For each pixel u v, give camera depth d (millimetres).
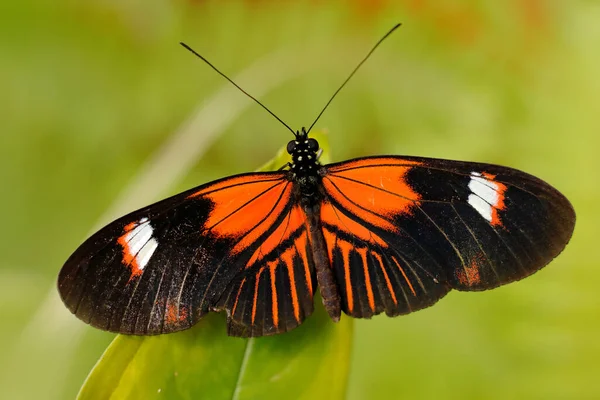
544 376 377
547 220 328
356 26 413
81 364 379
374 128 408
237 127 406
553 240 328
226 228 334
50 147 414
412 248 334
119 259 328
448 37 409
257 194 335
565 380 377
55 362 378
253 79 409
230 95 404
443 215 333
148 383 328
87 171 415
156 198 388
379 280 335
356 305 334
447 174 333
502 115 403
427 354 382
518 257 330
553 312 380
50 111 413
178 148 393
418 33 411
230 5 417
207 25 418
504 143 400
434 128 406
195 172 403
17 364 378
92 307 327
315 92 410
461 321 383
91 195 413
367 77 411
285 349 331
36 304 395
